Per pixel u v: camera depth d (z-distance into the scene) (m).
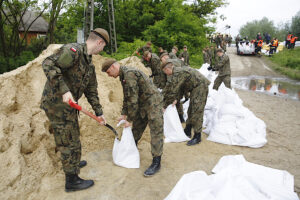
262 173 2.35
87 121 2.98
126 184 2.35
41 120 2.65
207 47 13.98
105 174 2.50
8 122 2.34
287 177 2.38
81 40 9.94
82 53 1.91
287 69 14.52
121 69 2.37
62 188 2.23
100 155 2.88
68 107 1.95
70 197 2.11
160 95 2.66
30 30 21.28
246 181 1.98
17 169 2.10
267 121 4.88
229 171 2.08
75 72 1.90
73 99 1.94
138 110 2.73
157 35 12.70
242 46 21.36
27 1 11.38
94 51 2.03
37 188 2.15
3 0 11.02
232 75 13.47
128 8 13.98
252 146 3.41
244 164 2.52
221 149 3.33
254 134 3.54
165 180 2.47
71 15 12.77
